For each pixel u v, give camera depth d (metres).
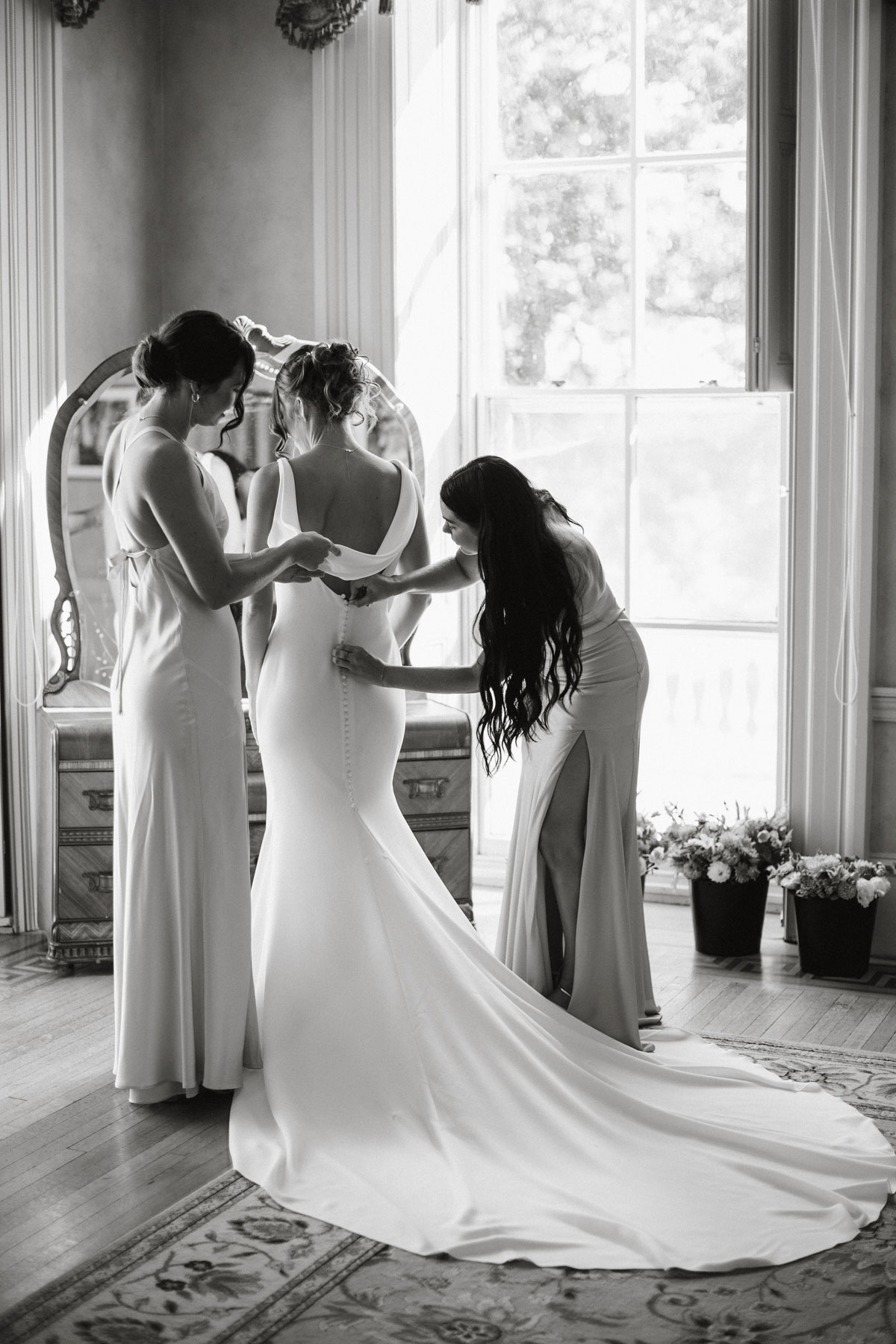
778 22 4.68
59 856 4.68
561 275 5.69
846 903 4.63
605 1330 2.46
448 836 4.98
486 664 3.61
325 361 3.55
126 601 3.59
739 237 5.43
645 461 5.63
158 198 5.68
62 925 4.70
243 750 3.53
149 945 3.48
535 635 3.58
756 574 5.53
